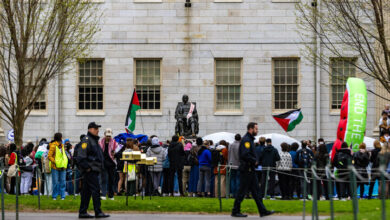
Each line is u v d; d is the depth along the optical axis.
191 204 24.06
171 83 41.75
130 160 24.91
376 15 32.31
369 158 27.03
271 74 41.66
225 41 41.75
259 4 41.78
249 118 41.53
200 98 41.69
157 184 28.78
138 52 41.84
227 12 41.84
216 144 29.55
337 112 41.19
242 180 21.25
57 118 41.56
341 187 25.89
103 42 41.78
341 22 33.25
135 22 41.91
